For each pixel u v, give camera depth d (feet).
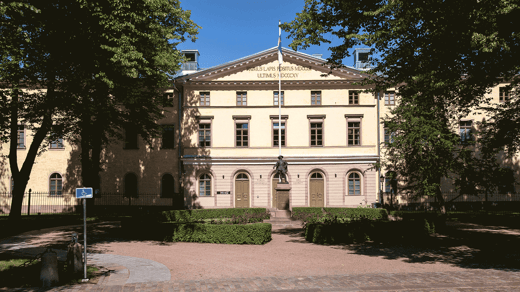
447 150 80.59
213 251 49.44
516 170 121.90
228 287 30.83
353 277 34.19
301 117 120.78
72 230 69.87
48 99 55.47
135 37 51.08
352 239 57.00
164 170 122.21
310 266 39.63
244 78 121.49
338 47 48.14
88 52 48.39
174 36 63.31
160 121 123.03
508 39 34.55
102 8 47.67
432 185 79.10
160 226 59.98
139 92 60.75
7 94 56.18
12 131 72.18
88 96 54.60
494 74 39.63
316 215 89.97
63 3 45.29
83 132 74.13
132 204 121.39
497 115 75.10
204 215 93.30
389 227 58.90
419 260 42.60
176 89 122.01
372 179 118.01
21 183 67.15
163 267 38.83
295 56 120.88
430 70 41.98
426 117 81.82
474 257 44.14
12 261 39.93
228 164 119.44
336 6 45.27
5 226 66.39
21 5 38.88
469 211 114.62
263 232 55.98
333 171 118.93
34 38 46.39
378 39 43.06
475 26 33.86
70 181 122.21
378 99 121.60
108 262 41.50
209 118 120.88
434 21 37.40
